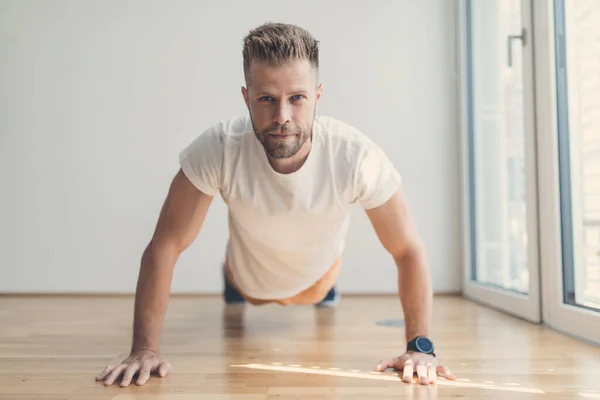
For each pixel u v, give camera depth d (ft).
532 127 7.30
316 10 11.28
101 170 11.14
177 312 8.50
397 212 5.08
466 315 8.18
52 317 8.07
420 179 11.16
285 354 5.49
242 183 5.01
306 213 5.14
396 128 11.19
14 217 11.12
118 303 9.80
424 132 11.17
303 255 5.80
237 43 11.24
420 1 11.28
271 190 5.02
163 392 4.11
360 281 11.04
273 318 7.91
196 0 11.29
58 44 11.24
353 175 4.97
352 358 5.30
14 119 11.17
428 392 4.10
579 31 6.75
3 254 11.09
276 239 5.51
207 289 11.00
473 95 10.76
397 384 4.33
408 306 5.05
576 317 6.39
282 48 4.16
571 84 6.84
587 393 4.07
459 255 11.04
